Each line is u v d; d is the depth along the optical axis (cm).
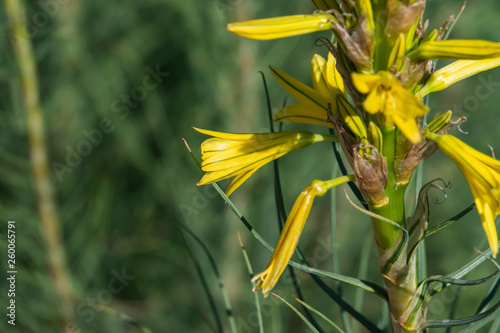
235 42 51
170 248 56
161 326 55
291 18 26
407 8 26
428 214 29
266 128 53
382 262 29
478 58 26
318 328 32
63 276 46
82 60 54
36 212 46
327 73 30
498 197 27
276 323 39
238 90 52
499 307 29
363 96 27
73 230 51
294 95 30
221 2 49
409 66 27
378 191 28
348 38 27
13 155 45
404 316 29
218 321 35
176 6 53
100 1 56
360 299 36
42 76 52
